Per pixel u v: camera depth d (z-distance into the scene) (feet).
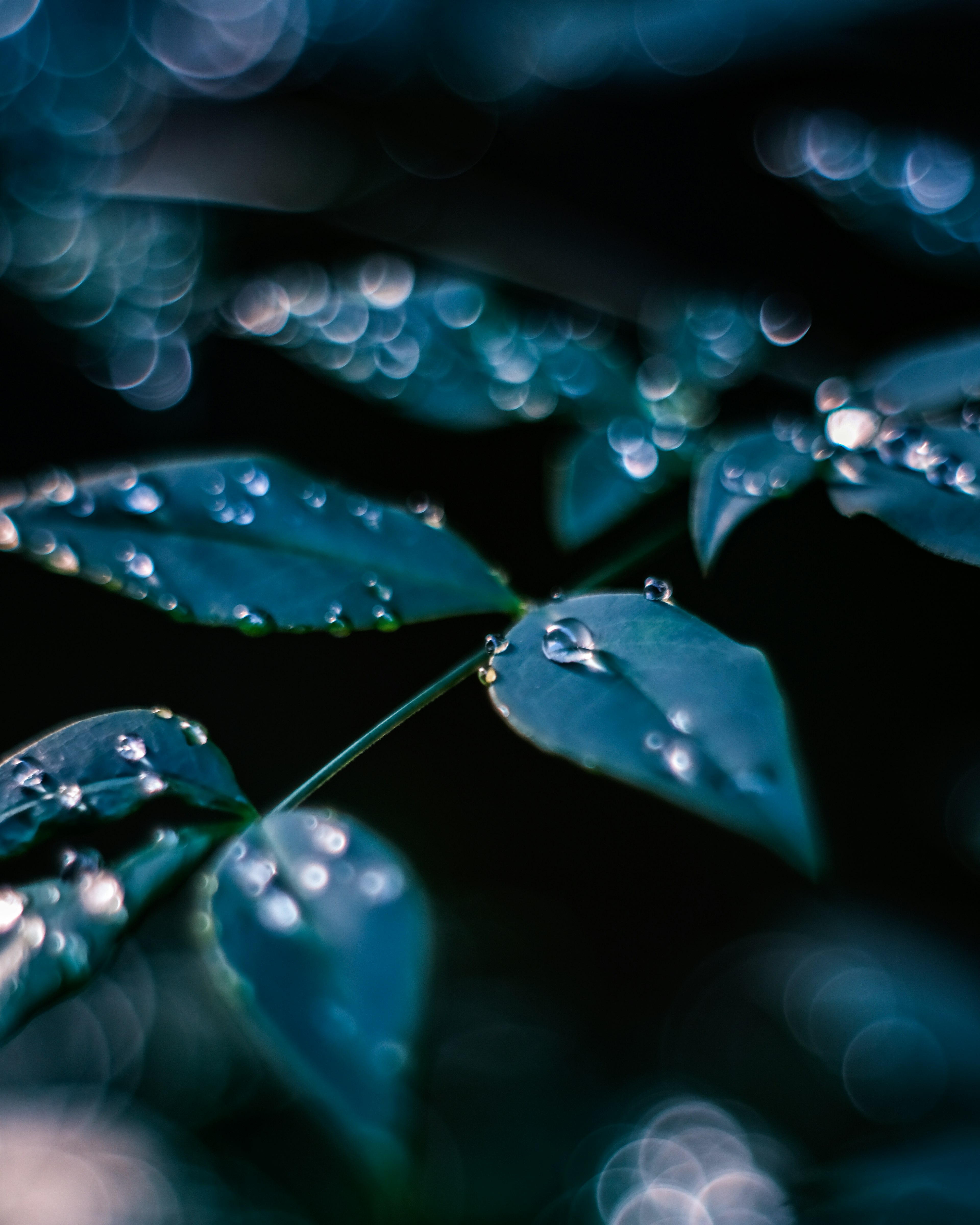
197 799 0.59
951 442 0.65
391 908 0.56
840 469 0.65
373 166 0.96
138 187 0.93
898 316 1.00
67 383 1.22
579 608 0.60
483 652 0.63
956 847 0.98
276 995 0.55
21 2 0.92
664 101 0.99
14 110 0.92
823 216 1.04
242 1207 1.04
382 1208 0.53
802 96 0.86
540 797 1.56
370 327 0.77
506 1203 1.05
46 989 0.55
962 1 0.77
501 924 1.43
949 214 0.79
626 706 0.57
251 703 1.57
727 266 1.04
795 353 0.79
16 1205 1.03
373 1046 0.54
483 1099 1.18
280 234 0.96
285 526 0.65
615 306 0.84
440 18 0.90
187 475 0.65
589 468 0.73
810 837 0.55
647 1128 1.11
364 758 1.54
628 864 1.50
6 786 0.59
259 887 0.57
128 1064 1.22
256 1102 1.17
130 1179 1.08
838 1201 0.70
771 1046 1.12
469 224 0.91
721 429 0.78
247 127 0.97
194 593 0.63
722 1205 1.00
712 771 0.56
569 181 1.06
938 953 0.88
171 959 1.34
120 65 0.95
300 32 0.95
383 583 0.64
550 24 0.85
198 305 0.94
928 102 0.81
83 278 0.92
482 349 0.76
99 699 1.53
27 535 0.63
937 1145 0.71
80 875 0.57
